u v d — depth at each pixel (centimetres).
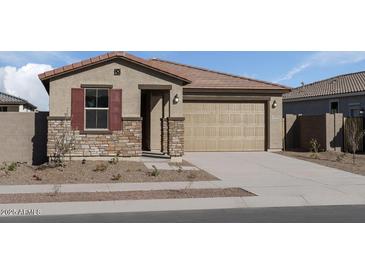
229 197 1208
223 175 1588
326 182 1459
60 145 1738
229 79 2448
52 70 1756
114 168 1630
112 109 1808
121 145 1811
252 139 2378
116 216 1004
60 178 1468
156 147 2286
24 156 1858
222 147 2352
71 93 1780
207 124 2339
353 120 2444
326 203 1157
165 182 1429
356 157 2188
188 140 2325
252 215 1018
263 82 2431
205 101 2336
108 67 1812
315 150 2248
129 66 1828
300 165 1870
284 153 2278
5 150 1848
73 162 1733
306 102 3453
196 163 1880
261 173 1644
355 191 1305
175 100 1884
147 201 1152
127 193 1248
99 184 1387
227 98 2339
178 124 1880
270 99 2380
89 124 1800
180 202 1148
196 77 2455
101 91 1809
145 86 1842
